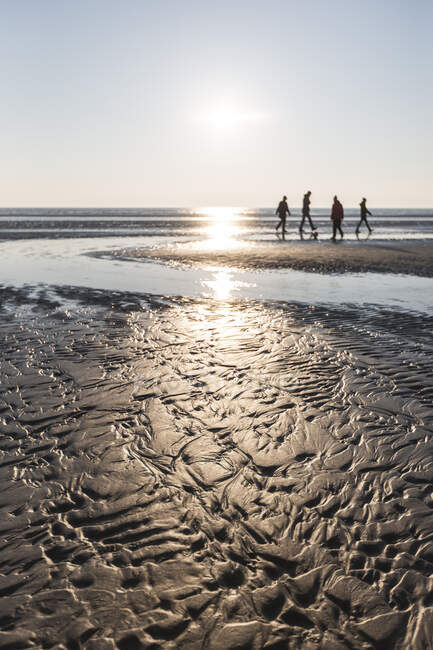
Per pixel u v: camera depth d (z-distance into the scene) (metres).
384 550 2.16
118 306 7.70
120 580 1.98
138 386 4.14
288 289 9.32
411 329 6.16
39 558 2.11
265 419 3.50
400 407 3.69
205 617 1.81
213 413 3.60
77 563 2.08
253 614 1.82
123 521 2.37
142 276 11.02
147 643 1.70
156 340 5.66
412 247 17.64
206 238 23.36
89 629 1.75
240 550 2.17
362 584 1.96
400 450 3.04
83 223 39.19
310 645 1.69
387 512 2.43
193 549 2.17
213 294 8.81
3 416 3.54
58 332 6.00
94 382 4.23
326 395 3.94
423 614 1.81
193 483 2.70
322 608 1.85
